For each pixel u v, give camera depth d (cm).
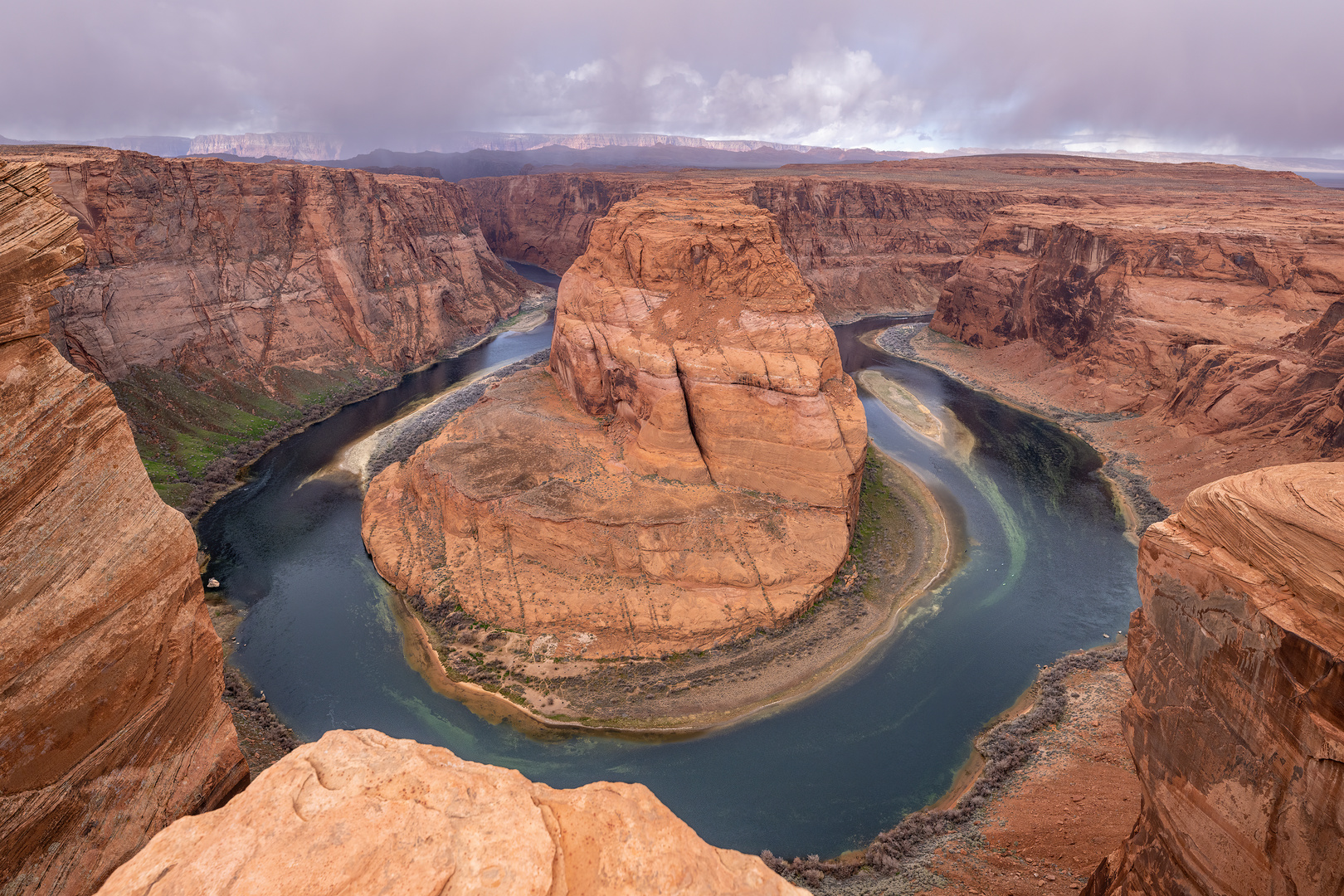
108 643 1123
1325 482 1123
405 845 785
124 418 1189
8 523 977
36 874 1023
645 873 802
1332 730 976
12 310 975
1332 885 1011
